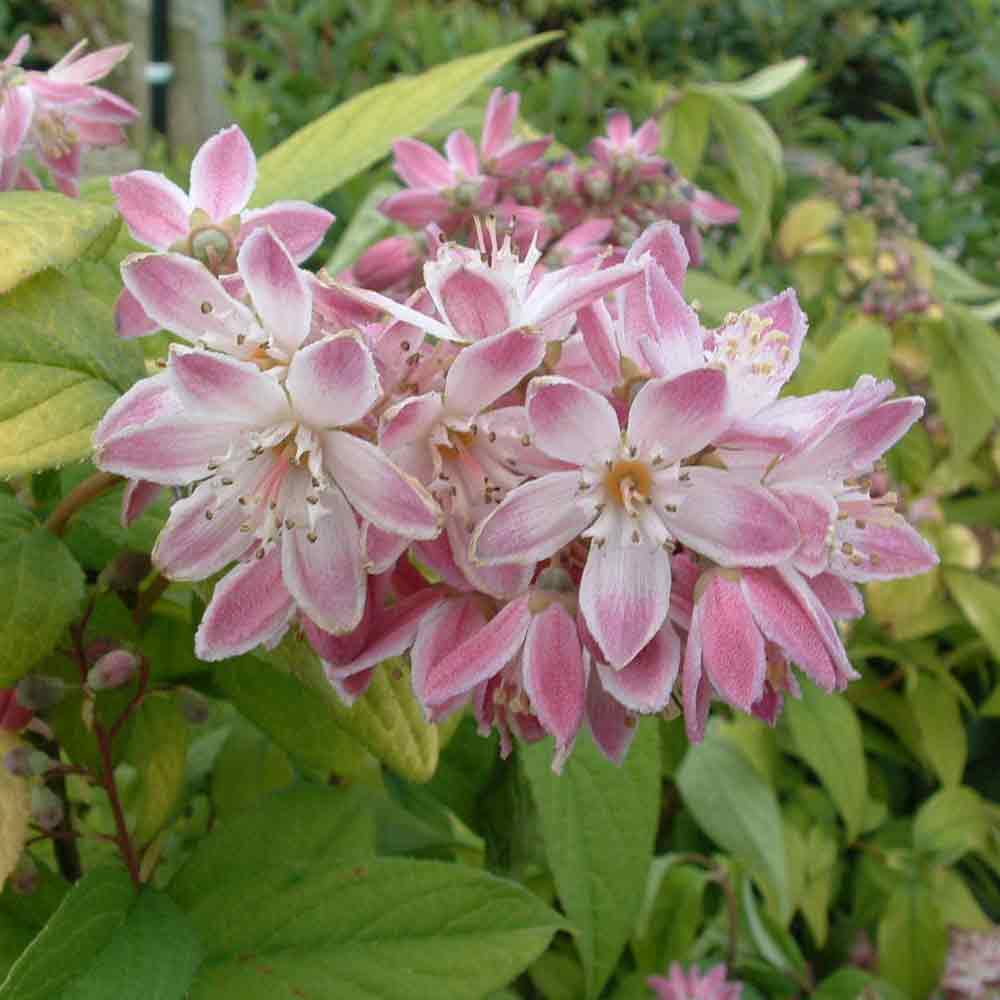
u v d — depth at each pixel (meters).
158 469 0.10
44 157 0.16
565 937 0.27
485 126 0.19
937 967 0.30
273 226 0.13
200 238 0.12
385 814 0.18
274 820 0.14
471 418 0.10
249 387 0.10
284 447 0.10
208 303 0.10
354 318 0.10
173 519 0.10
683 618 0.10
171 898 0.13
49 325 0.11
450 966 0.13
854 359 0.22
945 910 0.31
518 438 0.10
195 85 0.32
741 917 0.29
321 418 0.10
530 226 0.18
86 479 0.13
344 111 0.17
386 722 0.12
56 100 0.16
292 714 0.14
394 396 0.10
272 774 0.17
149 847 0.15
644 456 0.10
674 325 0.10
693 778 0.27
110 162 0.28
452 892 0.13
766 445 0.10
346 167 0.17
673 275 0.11
